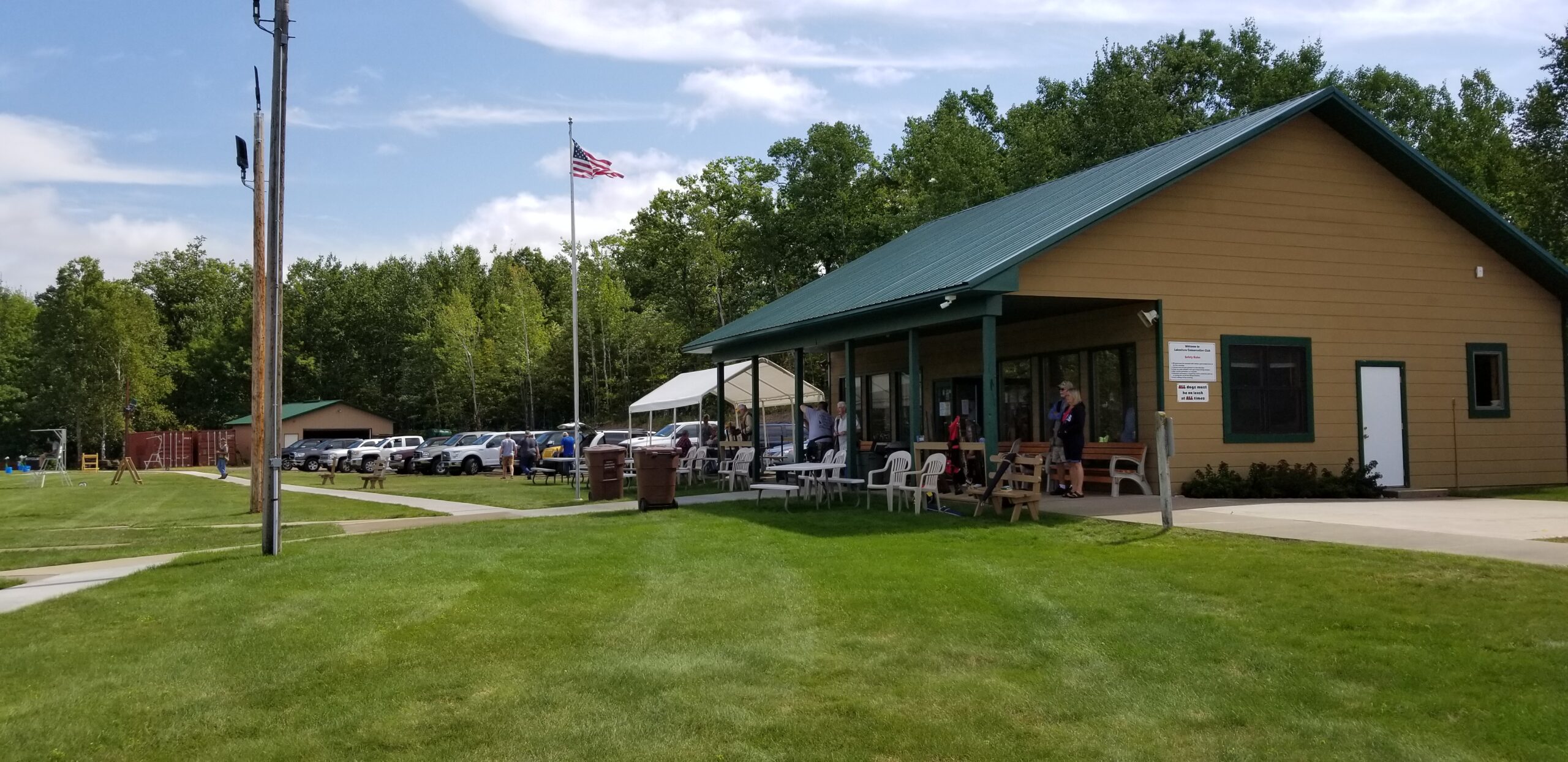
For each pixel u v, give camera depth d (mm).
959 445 16500
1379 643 6820
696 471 25516
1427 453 19234
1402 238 19297
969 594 8766
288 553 12805
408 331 82250
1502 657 6371
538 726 5750
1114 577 9359
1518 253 20031
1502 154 40219
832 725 5629
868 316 19016
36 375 70625
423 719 5922
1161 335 17172
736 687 6348
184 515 21859
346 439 58062
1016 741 5320
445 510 20266
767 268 52094
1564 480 20438
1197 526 12289
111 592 10367
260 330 22641
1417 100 45375
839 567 10383
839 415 23641
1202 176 17609
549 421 67562
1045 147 41844
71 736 5797
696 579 9977
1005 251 16453
